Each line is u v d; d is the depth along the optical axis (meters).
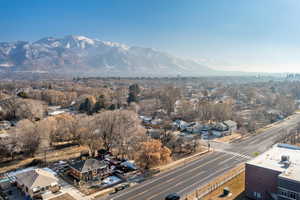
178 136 69.69
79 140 67.81
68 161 55.62
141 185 43.00
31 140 58.59
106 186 42.81
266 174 36.97
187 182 44.09
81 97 133.88
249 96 151.88
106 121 61.25
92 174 46.25
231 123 87.19
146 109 120.12
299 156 42.41
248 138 77.31
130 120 64.69
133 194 39.62
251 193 38.81
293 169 36.16
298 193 31.98
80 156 58.56
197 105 111.69
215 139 76.56
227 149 65.38
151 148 49.78
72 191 40.97
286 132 76.56
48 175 42.84
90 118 68.75
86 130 61.53
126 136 60.38
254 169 38.34
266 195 36.97
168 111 116.44
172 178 45.94
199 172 48.91
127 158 57.44
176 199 37.38
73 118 75.19
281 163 39.09
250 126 87.44
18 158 58.34
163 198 38.12
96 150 62.78
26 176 42.12
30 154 59.22
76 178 46.03
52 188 41.00
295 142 69.25
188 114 106.25
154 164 48.94
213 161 55.53
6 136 62.62
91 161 48.28
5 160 57.06
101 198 38.41
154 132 71.25
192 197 38.34
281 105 121.56
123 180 45.28
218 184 42.97
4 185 42.59
